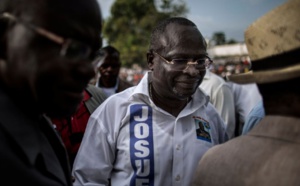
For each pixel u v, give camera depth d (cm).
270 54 100
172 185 190
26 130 94
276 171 98
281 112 105
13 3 91
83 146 200
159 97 200
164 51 188
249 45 108
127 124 196
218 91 351
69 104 98
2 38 92
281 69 98
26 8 90
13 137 88
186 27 188
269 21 100
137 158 189
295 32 93
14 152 88
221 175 112
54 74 92
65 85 94
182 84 186
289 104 101
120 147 195
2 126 87
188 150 194
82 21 95
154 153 189
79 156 199
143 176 187
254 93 375
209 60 196
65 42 92
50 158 105
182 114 197
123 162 192
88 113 263
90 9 98
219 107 348
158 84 195
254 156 106
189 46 184
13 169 84
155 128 195
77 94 98
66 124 253
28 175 87
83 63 95
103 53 406
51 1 91
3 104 91
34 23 90
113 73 412
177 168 190
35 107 99
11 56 91
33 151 93
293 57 94
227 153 115
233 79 116
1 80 94
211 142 205
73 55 93
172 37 186
